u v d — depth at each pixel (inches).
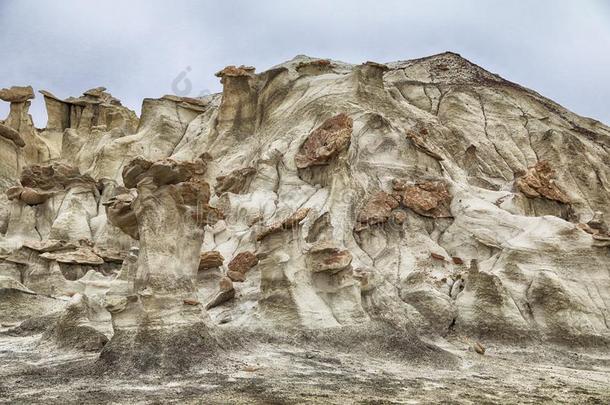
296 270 853.8
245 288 965.8
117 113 2267.5
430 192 1221.7
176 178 725.3
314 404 504.7
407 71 2038.6
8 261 1187.3
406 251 1106.7
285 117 1525.6
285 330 796.0
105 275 1228.5
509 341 882.1
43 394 522.0
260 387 563.2
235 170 1346.0
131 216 746.8
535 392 605.0
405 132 1403.8
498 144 1654.8
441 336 892.0
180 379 590.2
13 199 1405.0
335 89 1542.8
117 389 545.0
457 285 1004.6
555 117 1904.5
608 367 807.1
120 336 649.0
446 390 592.4
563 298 938.1
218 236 1160.2
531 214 1261.1
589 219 1418.6
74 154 2235.5
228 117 1633.9
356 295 844.0
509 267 1015.0
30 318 896.3
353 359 725.9
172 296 682.2
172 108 1951.3
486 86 1908.2
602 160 1729.8
